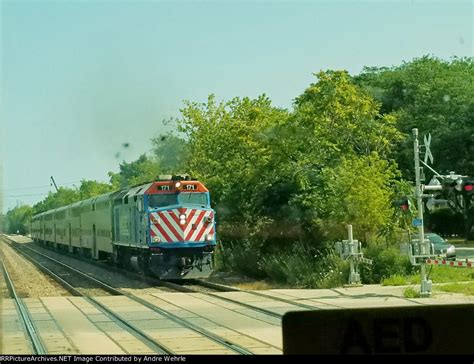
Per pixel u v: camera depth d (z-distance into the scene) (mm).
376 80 75438
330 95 36781
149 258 35656
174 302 25391
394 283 29250
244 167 41625
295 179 36375
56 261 59906
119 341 16000
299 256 34000
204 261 36000
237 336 16234
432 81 72188
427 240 24562
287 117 38562
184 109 52188
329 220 34219
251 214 39688
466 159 65812
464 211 59094
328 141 37062
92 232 54812
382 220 32719
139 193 37219
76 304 25391
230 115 50375
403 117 67500
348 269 30516
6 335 17250
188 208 35531
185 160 51656
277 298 25406
